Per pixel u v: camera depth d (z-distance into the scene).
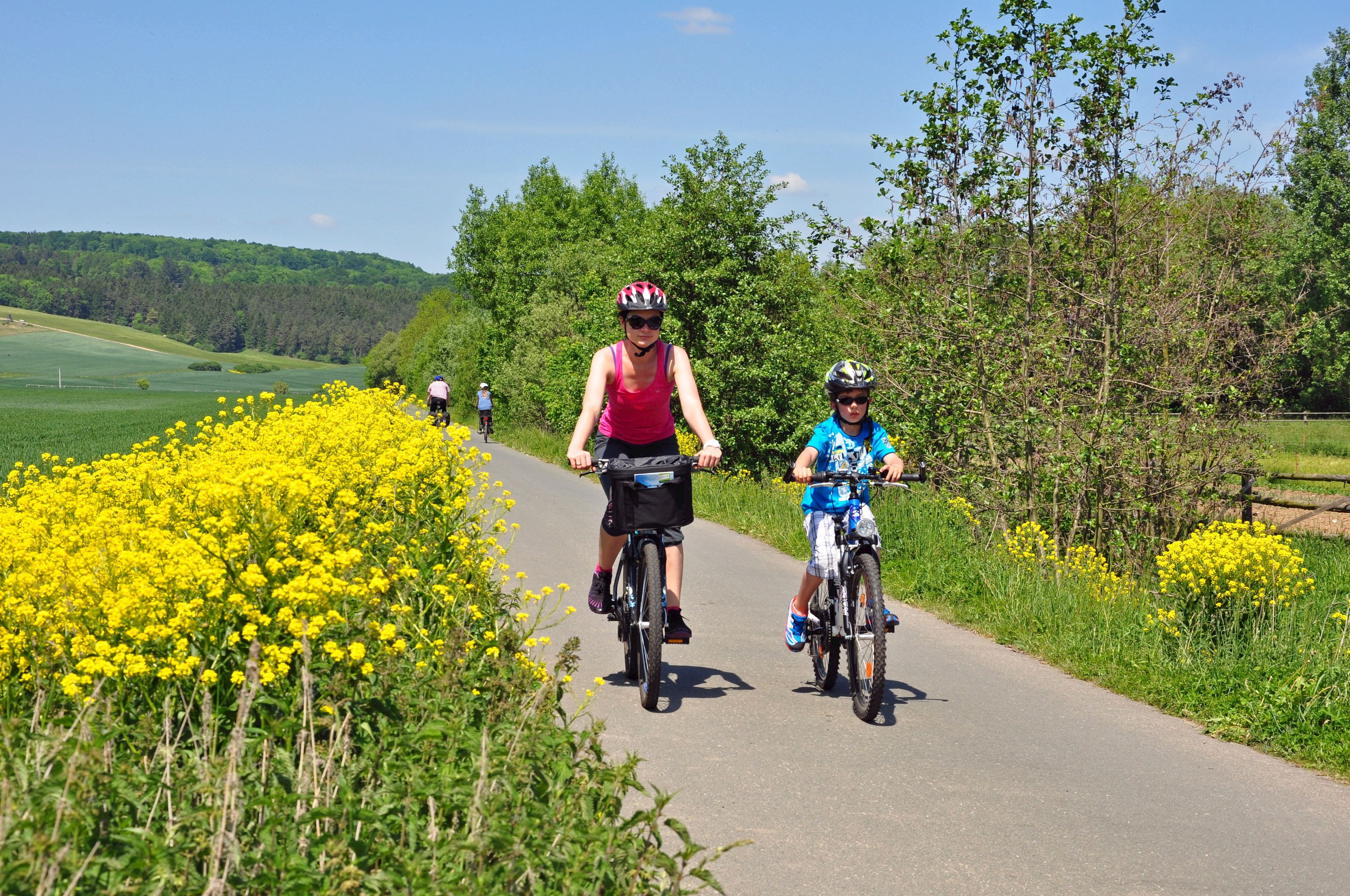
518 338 38.81
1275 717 5.38
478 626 4.89
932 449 11.97
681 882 3.44
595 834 2.80
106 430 33.88
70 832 2.54
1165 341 10.92
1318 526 14.57
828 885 3.60
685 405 5.70
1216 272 11.16
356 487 7.11
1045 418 10.73
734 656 6.80
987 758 4.94
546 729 3.45
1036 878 3.69
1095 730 5.44
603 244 39.19
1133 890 3.61
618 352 5.81
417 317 116.81
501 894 2.63
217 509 4.59
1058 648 7.03
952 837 4.02
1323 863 3.86
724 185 21.03
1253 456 11.23
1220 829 4.16
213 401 73.00
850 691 6.05
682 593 8.84
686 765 4.72
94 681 3.64
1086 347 11.18
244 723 3.04
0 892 2.32
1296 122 10.83
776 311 20.98
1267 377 11.15
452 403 55.44
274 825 2.77
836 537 5.84
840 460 5.94
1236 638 6.62
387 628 3.81
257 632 3.66
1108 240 11.05
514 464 22.66
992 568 8.98
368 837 2.88
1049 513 11.16
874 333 12.41
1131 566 10.50
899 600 8.87
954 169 11.71
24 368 190.25
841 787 4.51
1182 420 10.61
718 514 13.98
